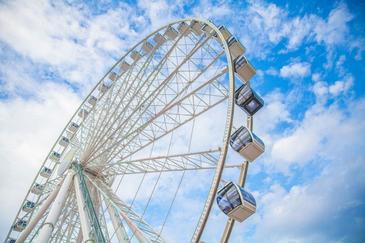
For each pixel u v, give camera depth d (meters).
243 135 14.29
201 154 14.24
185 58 17.81
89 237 12.27
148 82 18.77
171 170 15.93
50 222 14.67
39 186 25.08
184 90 17.88
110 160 20.06
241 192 12.13
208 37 17.47
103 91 24.91
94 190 19.19
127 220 13.64
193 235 10.12
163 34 21.39
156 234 12.70
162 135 18.73
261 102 15.84
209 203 10.49
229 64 14.56
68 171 19.22
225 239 12.49
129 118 18.33
